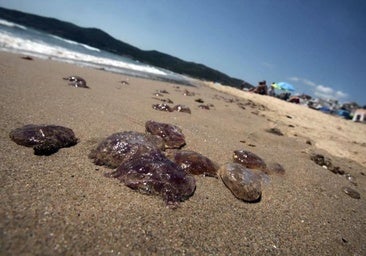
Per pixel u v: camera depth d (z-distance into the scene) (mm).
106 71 1157
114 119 436
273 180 359
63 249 170
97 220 203
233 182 298
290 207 305
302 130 804
